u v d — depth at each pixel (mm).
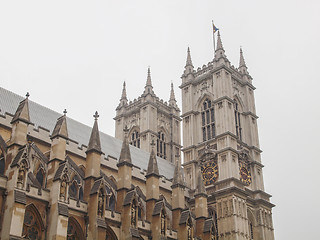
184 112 97312
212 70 95062
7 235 46750
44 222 52375
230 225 77938
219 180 84250
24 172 50812
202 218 73250
